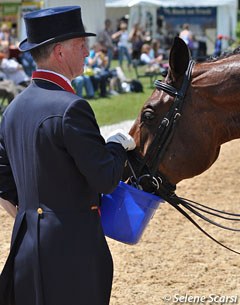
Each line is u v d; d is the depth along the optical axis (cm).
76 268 515
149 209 592
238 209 1292
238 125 609
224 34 4638
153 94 619
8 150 545
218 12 4609
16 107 534
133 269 964
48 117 507
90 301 524
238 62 604
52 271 515
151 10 4738
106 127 2161
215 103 605
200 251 1045
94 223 530
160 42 4762
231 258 1014
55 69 525
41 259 516
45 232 515
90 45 3591
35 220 520
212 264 990
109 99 2927
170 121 607
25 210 530
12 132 536
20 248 531
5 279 541
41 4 3391
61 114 504
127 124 2233
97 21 3625
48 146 508
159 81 624
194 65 619
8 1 3534
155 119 611
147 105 614
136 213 589
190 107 607
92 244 524
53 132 505
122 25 4088
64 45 518
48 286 518
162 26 4834
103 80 2970
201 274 950
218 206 1314
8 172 564
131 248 1053
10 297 550
